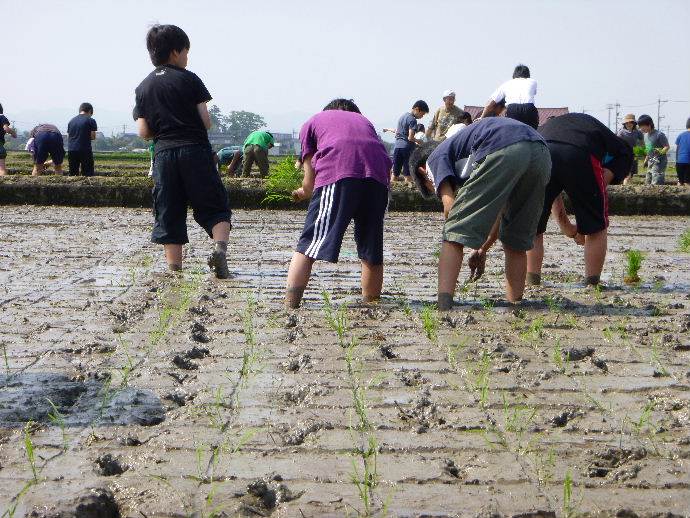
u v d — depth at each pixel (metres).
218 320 4.96
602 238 6.33
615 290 6.26
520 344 4.41
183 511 2.41
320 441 2.96
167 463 2.75
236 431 3.06
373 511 2.40
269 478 2.63
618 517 2.38
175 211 6.93
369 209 5.47
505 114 5.93
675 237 10.73
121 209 13.77
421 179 5.85
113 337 4.52
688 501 2.49
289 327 4.80
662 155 19.67
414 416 3.25
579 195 6.22
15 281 6.43
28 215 12.40
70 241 9.18
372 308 5.36
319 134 5.52
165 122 6.80
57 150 19.77
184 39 7.04
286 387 3.60
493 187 5.17
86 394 3.52
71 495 2.49
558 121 6.27
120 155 55.28
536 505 2.45
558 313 5.25
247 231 10.58
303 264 5.36
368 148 5.44
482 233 5.22
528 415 3.25
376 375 3.79
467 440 2.98
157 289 6.03
